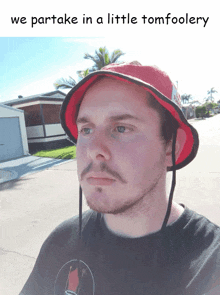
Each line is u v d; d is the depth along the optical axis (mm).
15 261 2908
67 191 5859
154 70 641
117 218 706
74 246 805
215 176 5770
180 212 746
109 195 569
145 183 593
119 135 584
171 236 674
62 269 793
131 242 688
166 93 633
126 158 566
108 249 720
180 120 634
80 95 734
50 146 16094
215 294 581
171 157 677
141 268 664
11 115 14328
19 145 14711
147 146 588
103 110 594
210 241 667
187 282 620
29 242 3367
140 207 628
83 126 636
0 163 12680
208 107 55781
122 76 571
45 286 815
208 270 611
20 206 5031
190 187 5055
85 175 587
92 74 610
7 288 2428
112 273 690
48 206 4848
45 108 15859
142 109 594
